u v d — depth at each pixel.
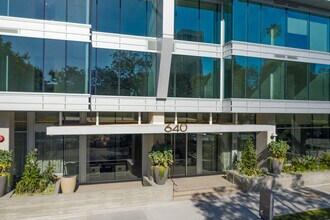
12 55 12.50
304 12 19.05
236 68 16.67
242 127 17.02
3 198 11.53
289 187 16.62
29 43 12.73
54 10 13.23
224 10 17.64
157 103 16.02
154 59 16.00
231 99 16.58
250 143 17.77
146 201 13.65
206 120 19.19
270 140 19.14
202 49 17.09
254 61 17.20
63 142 16.39
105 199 12.85
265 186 16.05
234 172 17.30
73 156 16.55
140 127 14.47
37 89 12.88
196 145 18.97
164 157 14.89
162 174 14.49
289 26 18.55
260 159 19.52
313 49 19.42
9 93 12.45
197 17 17.14
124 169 17.39
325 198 14.78
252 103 17.14
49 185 13.70
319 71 19.66
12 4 12.57
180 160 18.53
